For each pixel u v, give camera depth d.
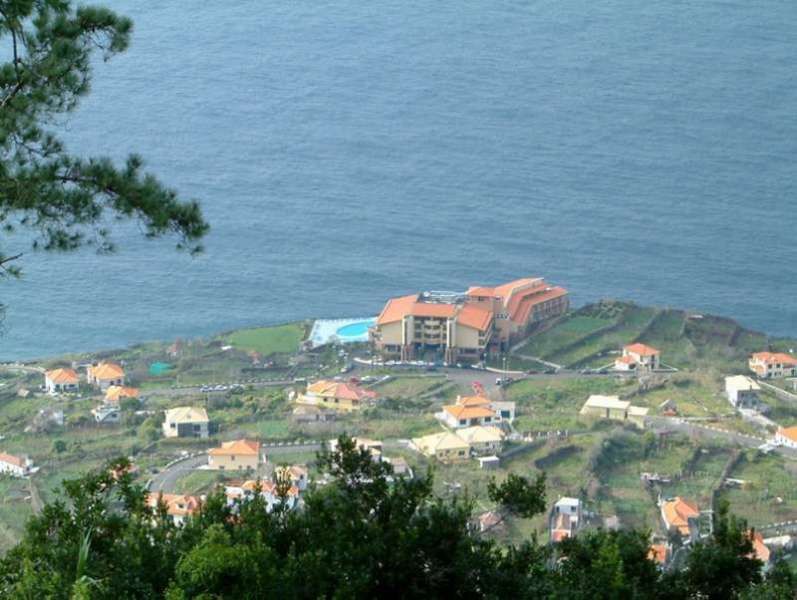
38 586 82.69
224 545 84.50
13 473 198.62
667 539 169.62
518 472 195.50
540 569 95.44
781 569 100.38
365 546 90.19
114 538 89.62
